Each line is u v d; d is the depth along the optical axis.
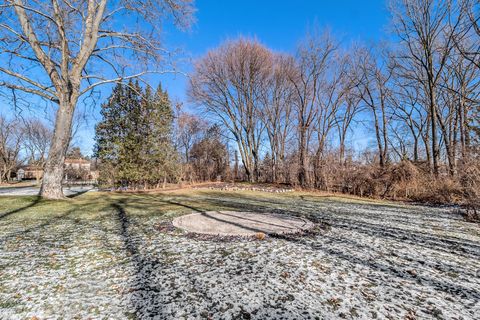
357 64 19.19
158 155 16.22
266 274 2.88
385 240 4.56
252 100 22.86
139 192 13.88
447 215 7.90
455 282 2.80
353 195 15.09
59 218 5.82
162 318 1.97
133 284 2.56
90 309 2.09
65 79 7.89
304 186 17.55
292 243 4.18
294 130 22.03
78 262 3.14
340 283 2.70
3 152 32.50
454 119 17.23
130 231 4.79
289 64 20.64
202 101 23.66
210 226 5.24
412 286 2.67
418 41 15.76
